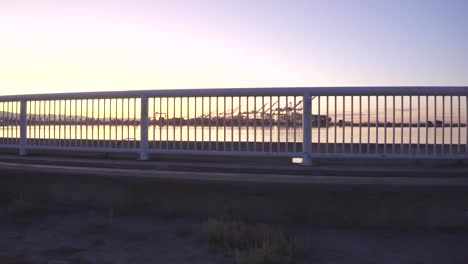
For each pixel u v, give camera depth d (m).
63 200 8.95
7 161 10.70
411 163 8.87
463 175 7.70
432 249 6.18
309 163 8.53
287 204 7.62
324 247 6.29
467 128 8.05
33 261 5.65
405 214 7.24
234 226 6.83
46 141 10.84
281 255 5.72
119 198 8.53
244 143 9.12
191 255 5.95
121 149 9.85
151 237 6.84
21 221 7.86
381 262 5.64
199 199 8.06
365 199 7.36
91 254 5.98
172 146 9.56
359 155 8.27
